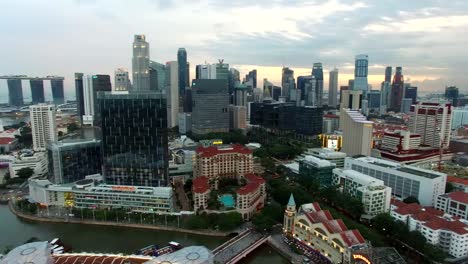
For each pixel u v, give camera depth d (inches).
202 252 6742.1
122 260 7780.5
